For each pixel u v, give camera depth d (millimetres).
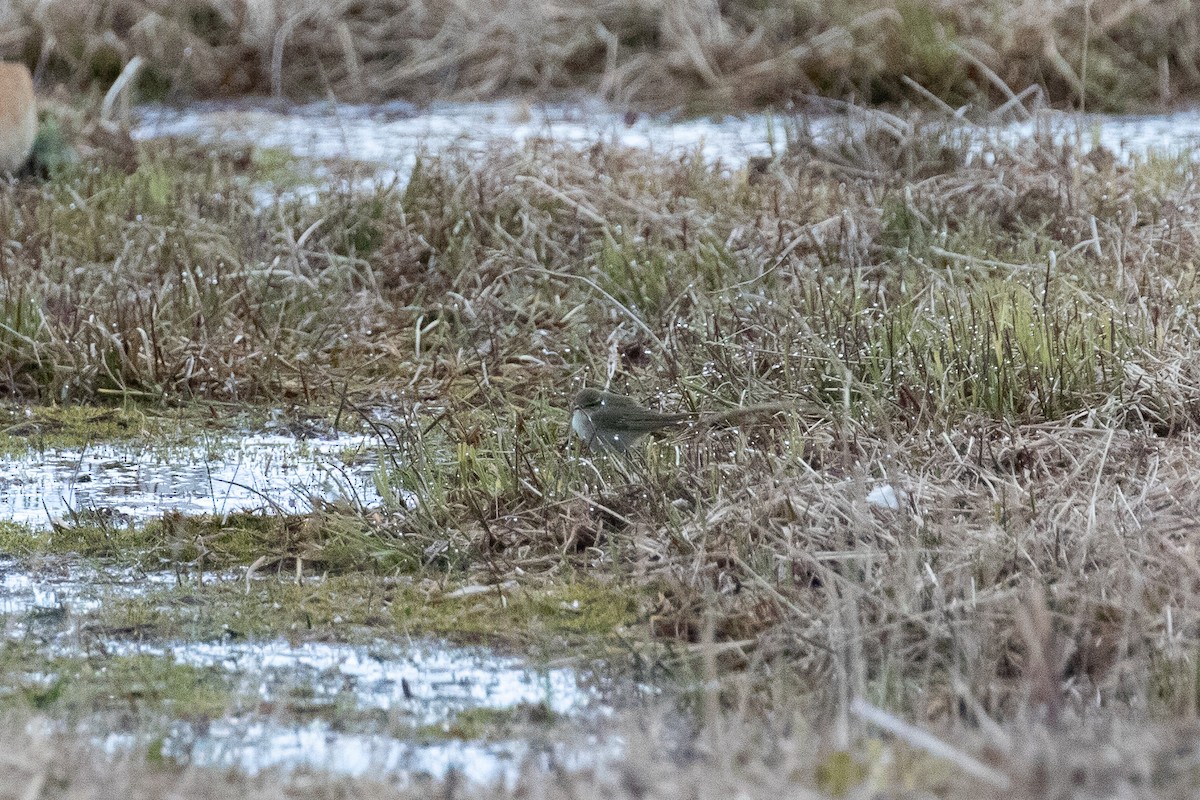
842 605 8188
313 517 10344
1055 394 11422
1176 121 24578
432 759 7133
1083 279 13734
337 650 8547
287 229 16375
